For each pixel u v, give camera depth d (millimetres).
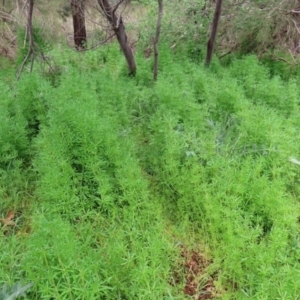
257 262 2301
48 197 2781
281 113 4117
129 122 4055
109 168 3156
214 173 3100
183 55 6035
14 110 3992
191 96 4066
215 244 2656
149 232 2549
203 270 2529
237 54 6152
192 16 6500
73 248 2201
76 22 7559
